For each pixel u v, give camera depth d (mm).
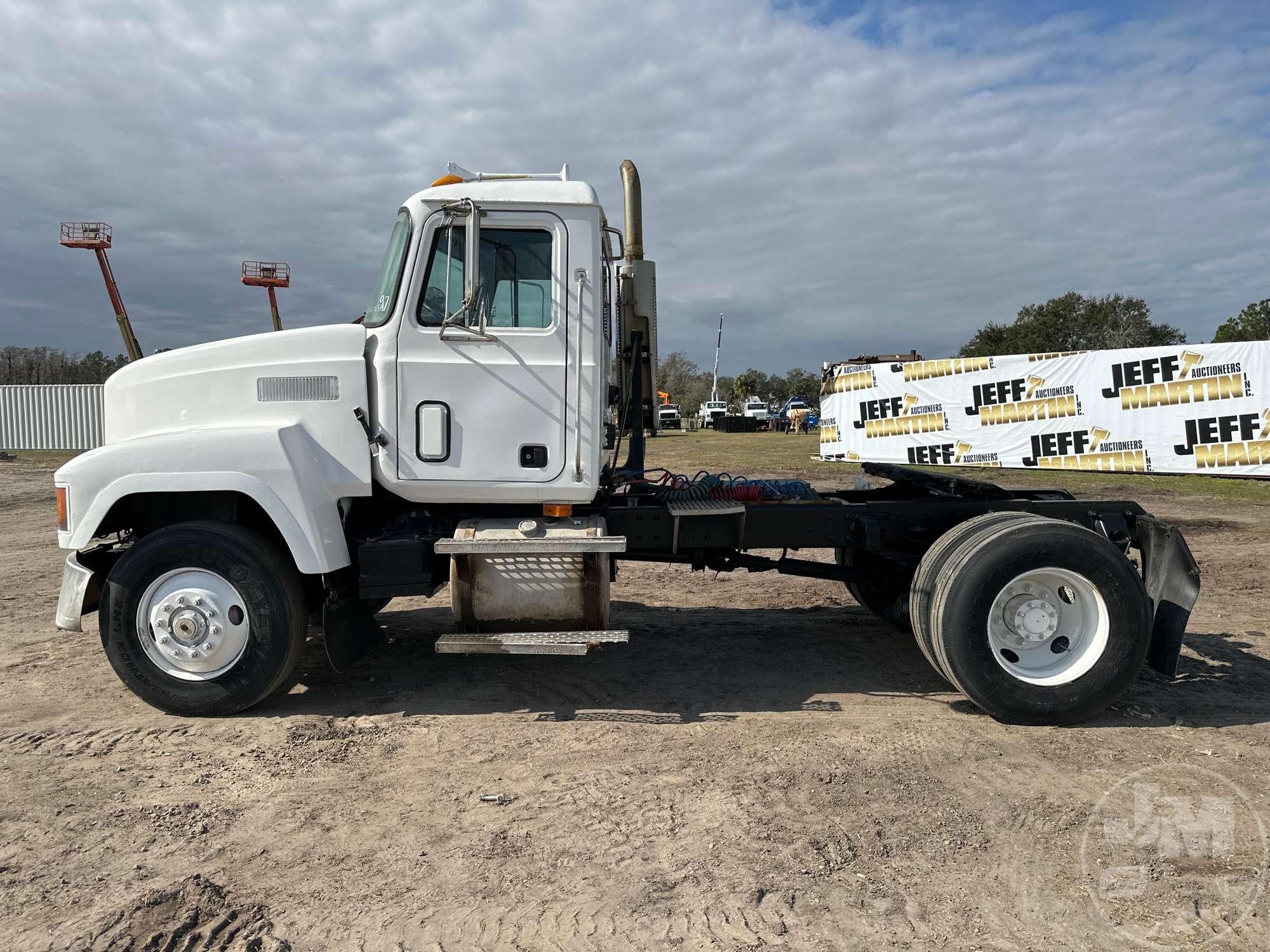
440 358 4562
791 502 5289
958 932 2633
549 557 4574
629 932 2623
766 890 2850
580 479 4605
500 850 3129
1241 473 15492
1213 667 5402
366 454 4574
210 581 4410
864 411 20547
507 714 4609
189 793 3613
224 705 4434
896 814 3402
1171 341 52000
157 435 4574
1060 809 3447
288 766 3893
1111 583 4309
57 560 9250
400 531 4824
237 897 2816
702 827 3291
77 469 4375
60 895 2820
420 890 2859
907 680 5242
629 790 3625
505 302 4621
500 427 4582
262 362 4590
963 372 18734
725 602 7426
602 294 4855
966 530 4598
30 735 4234
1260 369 15148
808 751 4051
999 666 4336
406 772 3832
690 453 26875
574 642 4348
